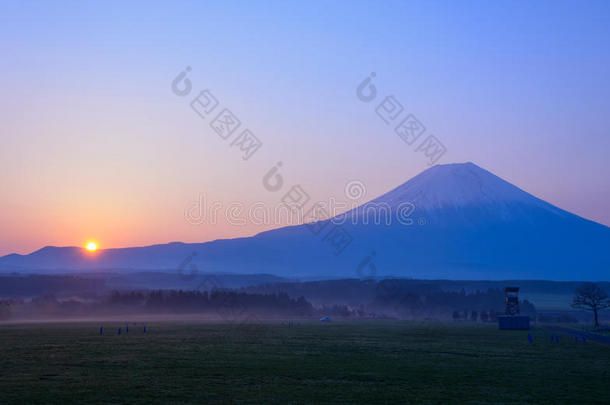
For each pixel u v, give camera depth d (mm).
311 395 48281
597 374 63188
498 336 122125
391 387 53094
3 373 57188
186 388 50188
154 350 81875
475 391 51625
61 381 52719
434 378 59031
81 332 121625
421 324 173500
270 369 63406
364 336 119688
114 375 56812
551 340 110750
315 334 124375
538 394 50406
